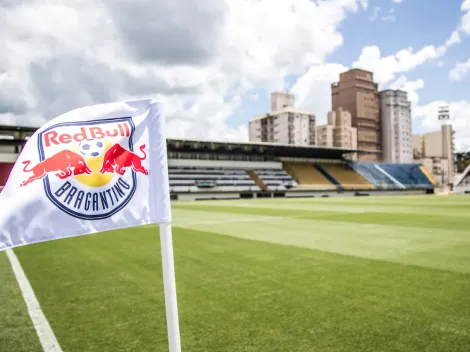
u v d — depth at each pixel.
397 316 4.45
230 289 5.78
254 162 66.31
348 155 85.62
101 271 7.31
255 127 109.50
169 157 59.94
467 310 4.65
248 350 3.57
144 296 5.51
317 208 26.64
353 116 116.56
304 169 70.69
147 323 4.39
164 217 2.43
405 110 120.00
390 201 36.88
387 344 3.65
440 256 8.38
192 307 4.92
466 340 3.74
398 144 118.06
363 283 6.02
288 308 4.80
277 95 122.19
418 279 6.27
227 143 57.94
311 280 6.26
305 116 101.62
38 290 6.00
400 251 9.06
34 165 2.06
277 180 64.44
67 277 6.86
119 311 4.85
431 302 4.98
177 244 10.58
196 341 3.80
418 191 72.44
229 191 57.81
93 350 3.69
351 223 16.06
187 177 58.88
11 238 1.93
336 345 3.65
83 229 2.16
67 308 5.04
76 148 2.20
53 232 2.06
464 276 6.45
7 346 3.86
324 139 110.56
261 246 10.07
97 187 2.23
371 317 4.42
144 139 2.46
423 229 13.66
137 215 2.36
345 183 68.44
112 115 2.38
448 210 23.33
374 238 11.42
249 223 16.67
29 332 4.22
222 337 3.89
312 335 3.90
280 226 15.22
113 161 2.31
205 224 16.48
